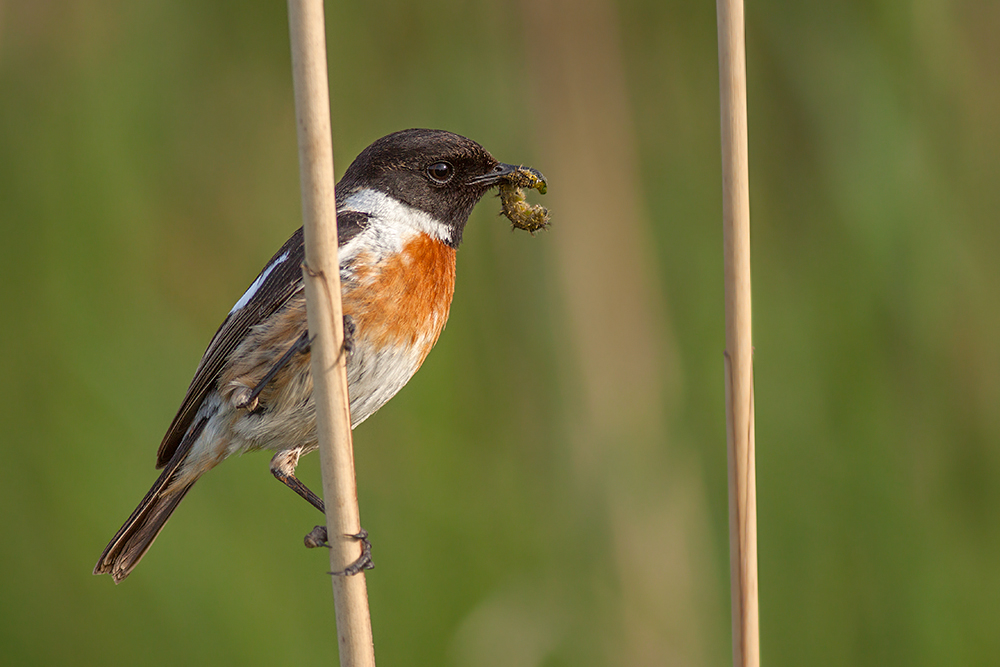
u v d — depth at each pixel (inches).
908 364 402.3
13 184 438.9
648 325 444.1
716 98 466.9
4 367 419.2
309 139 224.1
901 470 394.6
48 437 412.2
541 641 400.8
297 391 309.9
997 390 402.6
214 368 321.4
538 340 444.1
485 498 421.4
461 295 450.3
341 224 319.0
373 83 480.7
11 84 447.2
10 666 395.9
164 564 395.9
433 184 339.9
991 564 387.5
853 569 391.2
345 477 239.0
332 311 233.3
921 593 382.3
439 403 427.5
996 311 405.7
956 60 414.3
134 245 448.5
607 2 468.1
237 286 465.4
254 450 328.2
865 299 401.7
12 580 402.0
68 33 458.0
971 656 375.6
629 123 465.1
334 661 398.3
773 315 425.7
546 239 450.3
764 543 399.2
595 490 425.4
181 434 337.4
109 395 416.2
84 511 403.9
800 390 409.1
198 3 475.2
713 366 429.4
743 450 234.4
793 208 437.4
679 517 421.1
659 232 454.6
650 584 414.0
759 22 443.2
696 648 408.5
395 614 401.7
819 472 398.3
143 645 392.5
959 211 409.4
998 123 413.1
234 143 479.5
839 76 417.7
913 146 406.0
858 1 417.1
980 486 398.3
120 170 450.0
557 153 456.1
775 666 391.2
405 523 412.8
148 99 463.8
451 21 476.4
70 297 430.6
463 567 407.2
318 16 219.5
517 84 465.1
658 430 432.5
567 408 435.2
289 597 402.3
